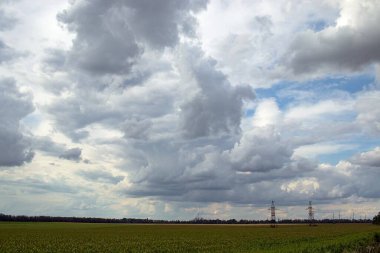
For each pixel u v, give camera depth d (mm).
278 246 60656
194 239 80500
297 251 45625
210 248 60344
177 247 62812
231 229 139625
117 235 96375
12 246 63094
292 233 103188
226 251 54344
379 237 74688
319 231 114812
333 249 49688
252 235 94500
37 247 62562
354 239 63438
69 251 57531
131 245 66438
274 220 176000
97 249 60188
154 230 130625
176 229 140000
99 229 139250
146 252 56438
